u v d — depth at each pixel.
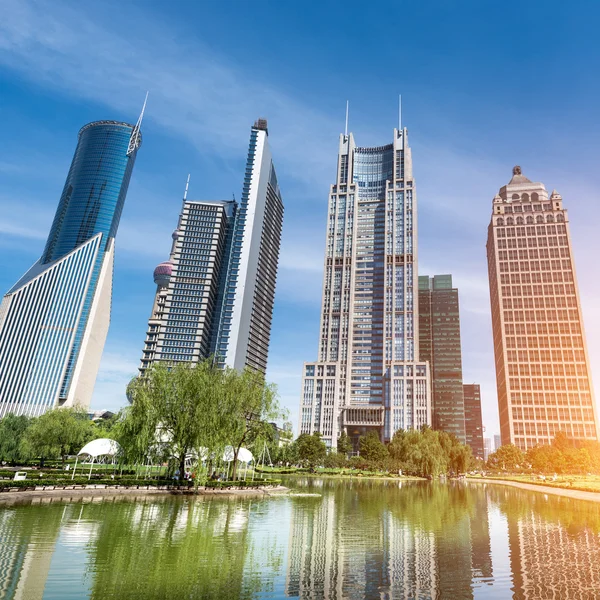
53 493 37.44
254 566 19.22
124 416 47.16
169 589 15.71
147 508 34.31
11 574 16.53
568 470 137.62
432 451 114.81
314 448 133.25
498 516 38.84
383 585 17.19
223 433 46.34
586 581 17.95
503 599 15.66
